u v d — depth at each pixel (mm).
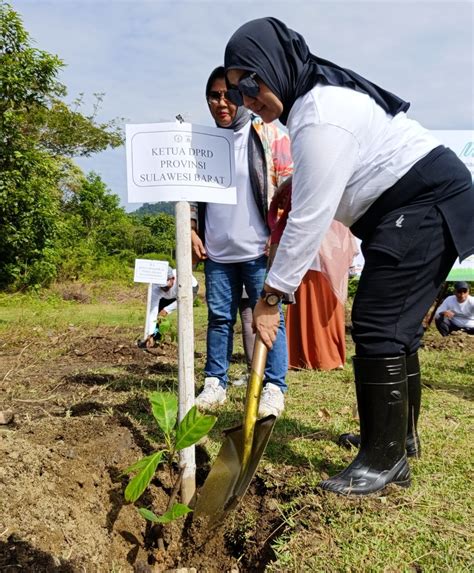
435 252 2150
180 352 2262
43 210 9836
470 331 8211
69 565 1810
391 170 2107
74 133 25984
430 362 5648
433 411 3600
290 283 2105
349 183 2146
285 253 2084
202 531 2271
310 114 2018
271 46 2062
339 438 2971
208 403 3504
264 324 2186
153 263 6641
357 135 2029
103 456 2578
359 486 2264
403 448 2338
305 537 2020
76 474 2342
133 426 3053
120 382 4438
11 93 9617
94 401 3758
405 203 2148
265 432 2160
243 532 2225
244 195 3383
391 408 2262
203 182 2277
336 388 4277
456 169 2152
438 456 2736
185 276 2250
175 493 2273
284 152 3416
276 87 2080
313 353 5062
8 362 5758
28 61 9609
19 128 10055
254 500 2393
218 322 3588
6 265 10016
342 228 4086
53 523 1966
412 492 2312
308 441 2973
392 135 2119
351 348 6793
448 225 2113
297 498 2266
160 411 2305
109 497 2371
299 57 2129
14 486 2043
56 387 4387
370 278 2229
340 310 5102
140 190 2258
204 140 2293
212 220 3502
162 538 2279
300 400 3885
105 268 23328
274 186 3383
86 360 5910
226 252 3471
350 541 1987
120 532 2262
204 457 2777
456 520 2127
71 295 17375
